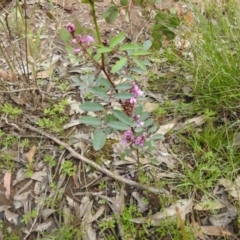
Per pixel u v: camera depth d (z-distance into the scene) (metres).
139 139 0.55
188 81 0.73
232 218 0.58
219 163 0.63
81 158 0.63
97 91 0.50
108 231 0.57
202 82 0.70
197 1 0.83
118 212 0.59
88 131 0.68
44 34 0.84
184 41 0.77
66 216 0.59
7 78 0.72
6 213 0.60
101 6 0.91
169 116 0.70
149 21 0.82
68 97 0.73
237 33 0.72
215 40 0.72
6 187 0.62
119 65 0.48
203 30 0.72
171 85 0.74
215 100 0.69
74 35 0.49
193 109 0.69
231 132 0.66
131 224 0.57
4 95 0.72
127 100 0.53
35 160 0.65
